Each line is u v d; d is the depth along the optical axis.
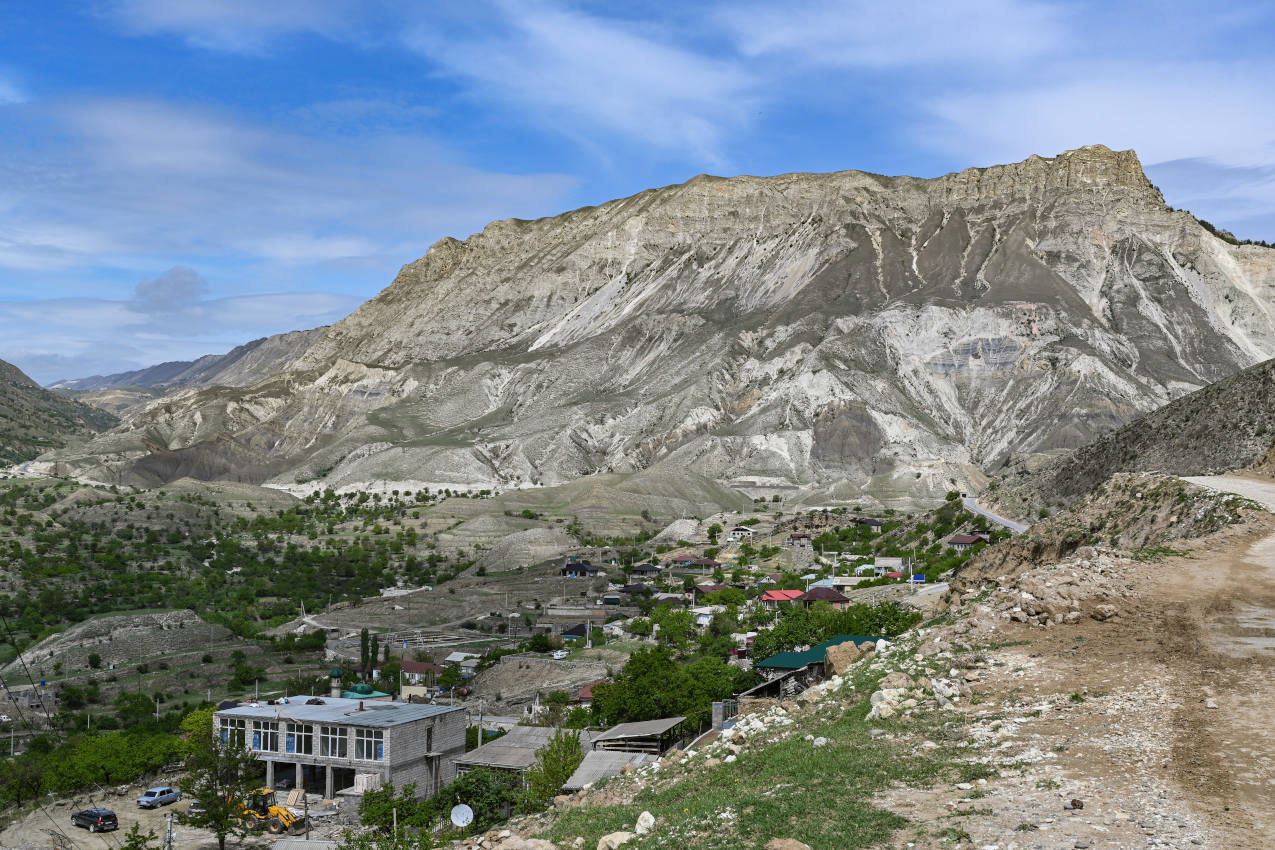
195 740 71.00
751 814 23.02
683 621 120.44
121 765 79.31
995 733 25.16
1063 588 33.50
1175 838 18.16
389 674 117.75
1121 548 43.62
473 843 29.14
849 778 24.08
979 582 56.12
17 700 117.25
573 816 29.41
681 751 39.38
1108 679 27.17
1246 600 30.97
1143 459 94.44
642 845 23.06
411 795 62.28
